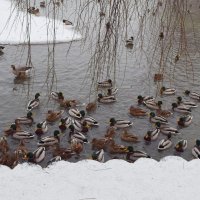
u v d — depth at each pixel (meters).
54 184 11.48
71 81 24.89
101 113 22.02
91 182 11.61
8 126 20.14
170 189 11.51
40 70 25.75
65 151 18.23
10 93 23.14
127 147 18.59
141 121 21.52
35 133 19.92
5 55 28.11
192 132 21.02
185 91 24.44
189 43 28.80
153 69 25.81
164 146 19.17
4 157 16.84
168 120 22.05
